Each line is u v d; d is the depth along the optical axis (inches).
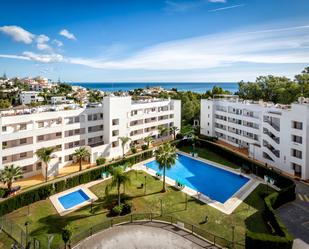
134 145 2962.6
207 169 2406.5
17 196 1612.9
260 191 1867.6
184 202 1700.3
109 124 2620.6
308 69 3449.8
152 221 1430.9
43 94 7608.3
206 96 5068.9
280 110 2367.1
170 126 3506.4
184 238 1258.6
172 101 3513.8
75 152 2247.8
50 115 2218.3
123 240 1235.9
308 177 2081.7
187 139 3196.4
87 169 2118.6
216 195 1860.2
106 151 2568.9
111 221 1381.6
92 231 1320.1
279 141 2310.5
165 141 3309.5
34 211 1583.4
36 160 2128.4
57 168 2144.4
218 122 3356.3
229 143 3176.7
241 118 2952.8
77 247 1184.8
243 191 1884.8
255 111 2748.5
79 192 1876.2
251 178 2138.3
